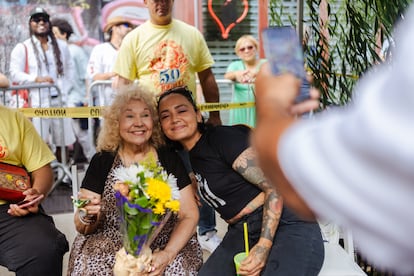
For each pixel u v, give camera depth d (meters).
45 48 5.74
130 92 2.57
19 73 5.62
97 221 2.47
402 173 0.69
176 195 2.29
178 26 3.60
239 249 2.40
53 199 5.03
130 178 2.12
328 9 2.59
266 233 2.26
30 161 2.88
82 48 6.11
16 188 2.74
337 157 0.76
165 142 2.64
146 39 3.52
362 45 2.36
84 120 5.75
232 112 5.40
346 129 0.75
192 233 2.53
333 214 0.78
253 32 6.36
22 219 2.69
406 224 0.71
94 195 2.52
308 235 2.31
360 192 0.73
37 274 2.58
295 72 0.90
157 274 2.32
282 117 0.87
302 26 2.59
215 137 2.41
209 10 6.29
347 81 2.49
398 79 0.70
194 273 2.51
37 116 4.09
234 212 2.42
